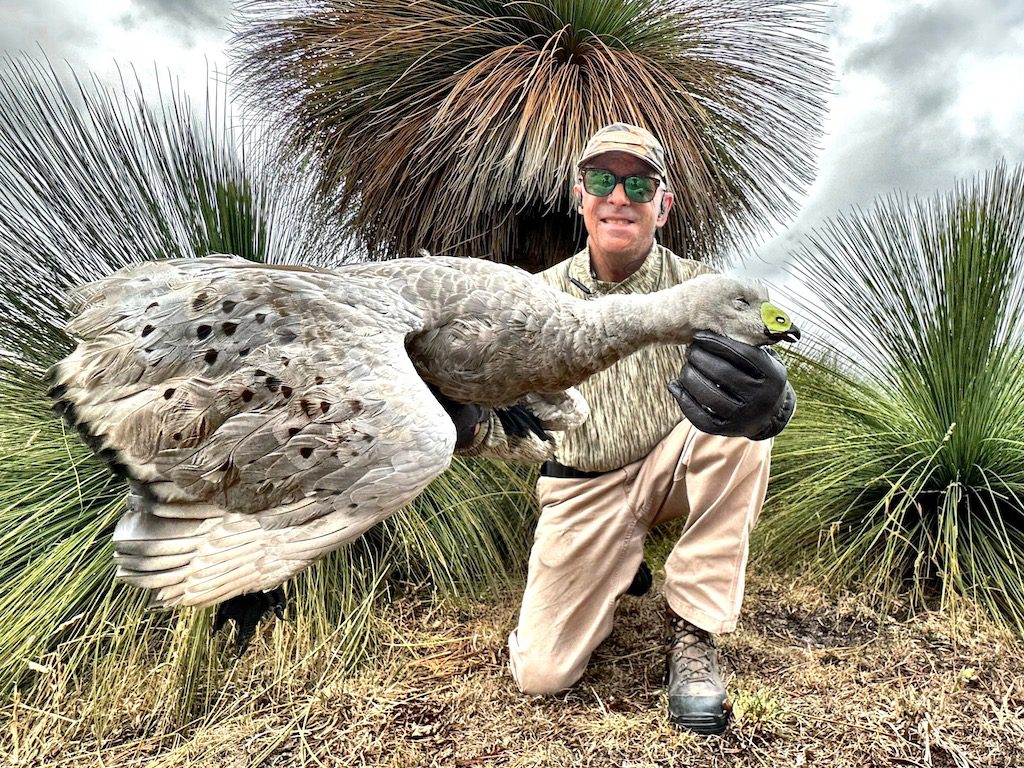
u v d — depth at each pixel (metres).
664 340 1.21
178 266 1.07
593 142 1.54
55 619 1.66
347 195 2.34
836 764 1.33
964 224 2.00
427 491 2.01
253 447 0.96
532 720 1.49
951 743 1.38
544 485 1.64
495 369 1.16
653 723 1.46
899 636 1.73
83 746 1.49
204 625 1.59
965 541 1.91
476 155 2.05
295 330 1.00
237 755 1.43
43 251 1.95
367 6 2.28
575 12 2.22
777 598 1.94
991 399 1.98
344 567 1.86
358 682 1.62
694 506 1.50
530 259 2.35
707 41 2.42
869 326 2.16
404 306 1.09
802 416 2.23
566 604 1.57
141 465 0.97
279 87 2.40
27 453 1.85
